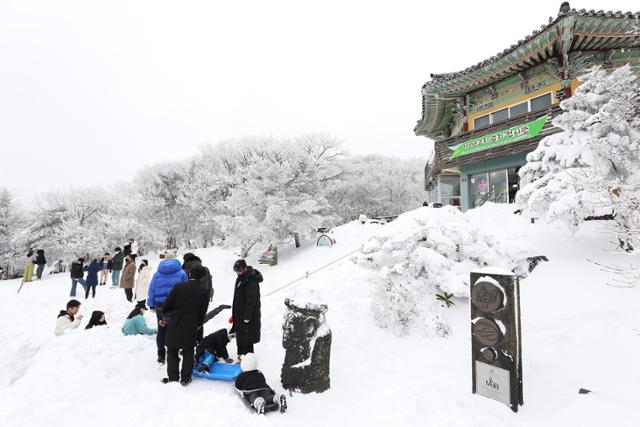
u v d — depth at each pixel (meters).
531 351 4.86
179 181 33.56
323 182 28.36
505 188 14.48
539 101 13.86
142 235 28.22
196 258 6.63
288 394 4.34
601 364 4.26
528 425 3.56
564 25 11.10
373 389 4.46
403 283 6.55
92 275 11.54
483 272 4.25
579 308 5.55
